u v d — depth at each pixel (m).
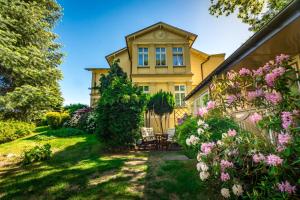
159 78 15.55
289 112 2.45
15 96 8.01
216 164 2.77
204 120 4.01
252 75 3.60
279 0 9.59
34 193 4.12
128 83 9.39
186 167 5.52
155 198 3.77
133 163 6.33
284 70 2.97
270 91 3.21
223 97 4.11
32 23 9.90
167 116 14.54
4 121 10.45
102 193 4.01
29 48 9.23
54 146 9.20
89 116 13.28
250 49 4.17
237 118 4.34
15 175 5.29
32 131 13.50
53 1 13.04
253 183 2.56
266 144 2.57
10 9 8.73
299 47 3.99
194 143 3.64
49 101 9.62
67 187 4.37
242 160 2.65
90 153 7.94
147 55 16.31
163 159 6.91
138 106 8.86
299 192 2.09
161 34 16.47
